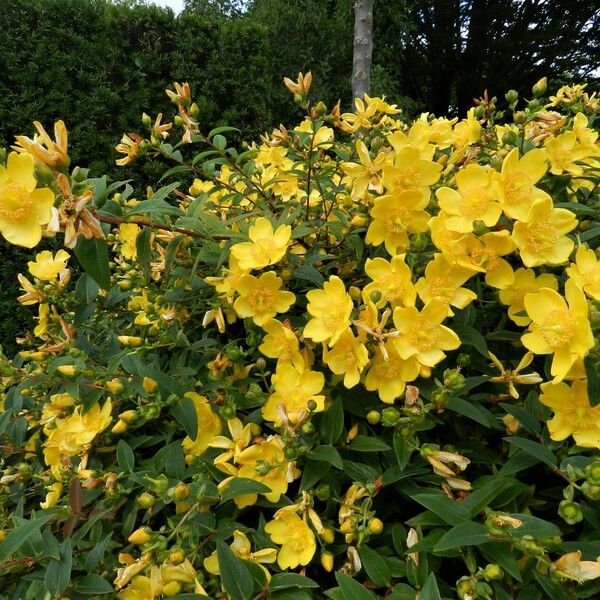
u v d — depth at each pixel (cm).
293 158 63
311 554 37
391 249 47
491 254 42
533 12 378
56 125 38
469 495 37
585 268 40
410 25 281
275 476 41
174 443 43
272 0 250
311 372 43
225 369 49
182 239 51
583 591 33
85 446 46
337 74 250
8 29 142
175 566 37
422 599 30
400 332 40
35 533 41
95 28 152
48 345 59
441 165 50
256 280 45
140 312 56
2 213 37
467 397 44
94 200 40
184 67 161
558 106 70
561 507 34
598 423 38
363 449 41
